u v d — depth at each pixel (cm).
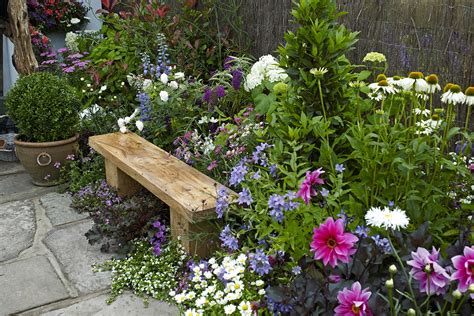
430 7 318
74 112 409
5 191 411
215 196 273
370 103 280
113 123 440
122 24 519
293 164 240
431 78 233
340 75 265
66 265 298
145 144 368
